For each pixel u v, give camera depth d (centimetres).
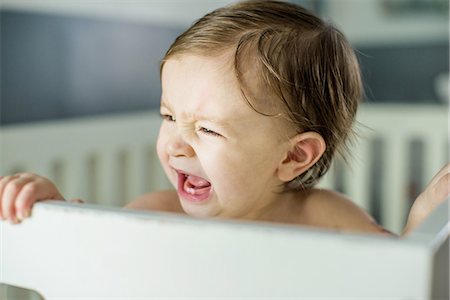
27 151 114
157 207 90
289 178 78
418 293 35
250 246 38
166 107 73
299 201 84
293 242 37
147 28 166
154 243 41
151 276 42
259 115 72
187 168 72
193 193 73
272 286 38
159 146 74
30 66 127
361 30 242
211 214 74
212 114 70
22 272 48
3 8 119
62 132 123
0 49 119
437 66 229
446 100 224
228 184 72
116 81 155
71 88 140
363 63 240
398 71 237
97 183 137
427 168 184
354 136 91
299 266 37
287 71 74
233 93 71
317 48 79
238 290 39
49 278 46
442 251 37
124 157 148
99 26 148
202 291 40
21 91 125
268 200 79
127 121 144
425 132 182
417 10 229
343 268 36
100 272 44
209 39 73
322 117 79
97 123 134
